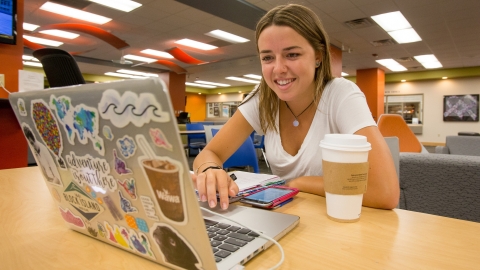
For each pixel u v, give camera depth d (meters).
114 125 0.31
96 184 0.39
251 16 4.97
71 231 0.56
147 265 0.42
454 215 1.28
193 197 0.30
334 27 5.98
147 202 0.34
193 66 10.09
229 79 13.77
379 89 10.88
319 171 1.01
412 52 8.13
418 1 4.72
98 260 0.44
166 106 0.26
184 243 0.34
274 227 0.54
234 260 0.41
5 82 2.37
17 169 1.20
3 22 2.27
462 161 1.24
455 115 11.18
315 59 0.97
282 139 1.12
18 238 0.53
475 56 8.57
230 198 0.75
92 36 6.98
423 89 11.83
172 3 5.00
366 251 0.47
